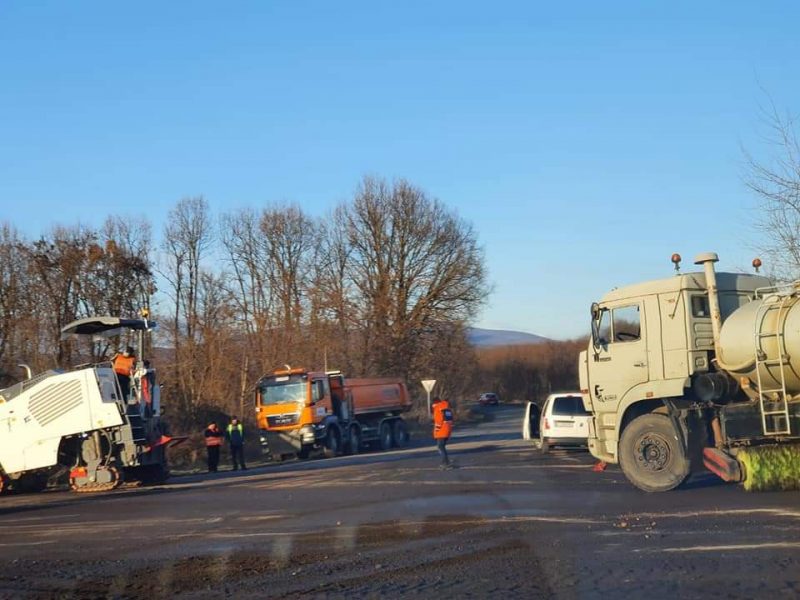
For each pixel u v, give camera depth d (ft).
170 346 128.98
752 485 42.80
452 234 184.03
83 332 71.87
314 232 187.32
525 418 91.15
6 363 107.14
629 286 49.29
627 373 48.44
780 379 42.80
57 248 115.24
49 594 28.81
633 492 46.83
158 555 34.55
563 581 27.04
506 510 42.24
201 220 164.55
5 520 48.52
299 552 33.81
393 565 30.71
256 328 147.23
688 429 46.03
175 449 104.47
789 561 28.07
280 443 104.78
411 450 109.81
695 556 29.43
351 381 117.39
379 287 178.40
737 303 48.19
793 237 66.03
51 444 65.46
